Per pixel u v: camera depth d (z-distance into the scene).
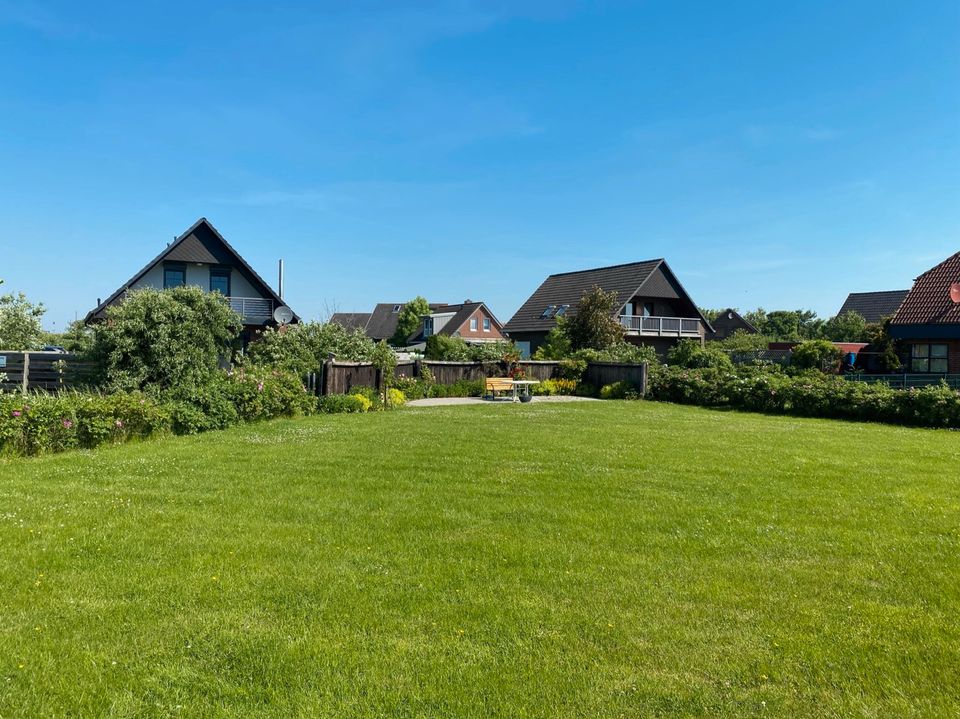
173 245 28.53
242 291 30.30
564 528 6.23
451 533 6.04
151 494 7.37
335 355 21.22
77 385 14.59
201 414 12.77
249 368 16.16
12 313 22.47
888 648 3.90
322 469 8.95
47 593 4.50
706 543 5.82
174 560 5.18
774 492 7.86
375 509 6.86
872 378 26.11
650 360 28.89
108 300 27.84
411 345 67.31
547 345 32.03
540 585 4.81
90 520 6.24
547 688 3.47
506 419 15.91
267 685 3.46
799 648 3.90
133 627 4.04
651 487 8.04
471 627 4.14
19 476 8.30
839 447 11.62
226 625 4.09
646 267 39.56
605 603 4.52
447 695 3.39
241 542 5.65
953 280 27.70
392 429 13.51
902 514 6.87
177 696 3.35
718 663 3.73
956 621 4.26
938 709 3.30
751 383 20.14
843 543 5.86
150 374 14.35
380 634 4.04
